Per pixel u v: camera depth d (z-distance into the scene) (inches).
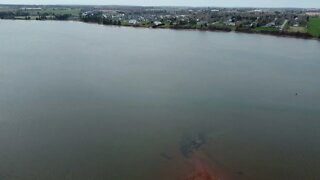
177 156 1411.2
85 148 1445.6
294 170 1339.8
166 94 2162.9
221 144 1523.1
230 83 2474.2
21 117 1729.8
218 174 1307.8
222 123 1739.7
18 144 1459.2
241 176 1299.2
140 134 1585.9
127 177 1266.0
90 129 1619.1
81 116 1763.0
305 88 2391.7
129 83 2384.4
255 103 2052.2
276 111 1929.1
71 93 2121.1
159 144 1501.0
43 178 1246.9
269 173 1320.1
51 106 1889.8
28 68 2753.4
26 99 1991.9
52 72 2635.3
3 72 2613.2
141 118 1766.7
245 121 1774.1
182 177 1279.5
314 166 1366.9
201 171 1318.9
